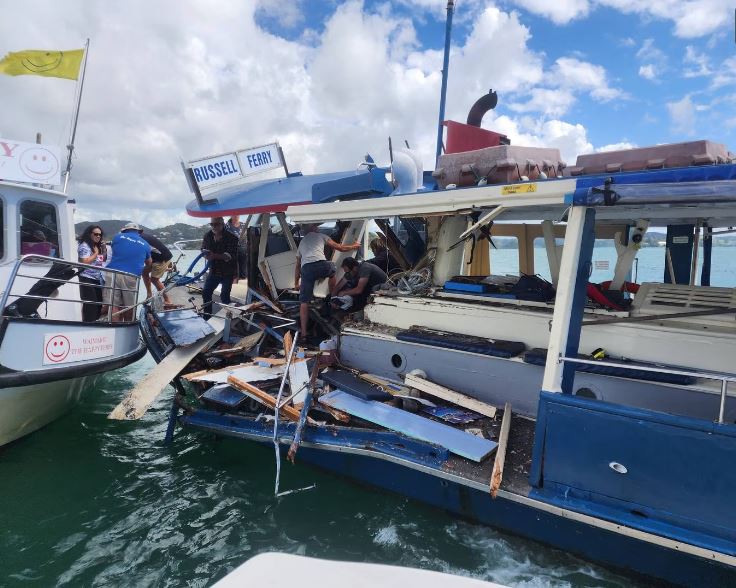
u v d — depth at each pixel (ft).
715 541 9.75
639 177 11.02
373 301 19.99
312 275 21.77
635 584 11.42
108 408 24.59
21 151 21.47
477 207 13.58
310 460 17.15
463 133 19.60
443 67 27.35
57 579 12.91
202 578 12.95
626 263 15.40
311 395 16.35
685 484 10.03
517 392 15.47
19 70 25.68
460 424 14.94
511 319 16.07
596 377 13.94
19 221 21.68
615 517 10.62
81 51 25.68
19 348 17.98
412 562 13.02
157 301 26.68
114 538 14.48
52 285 20.07
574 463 11.23
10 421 18.99
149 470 18.19
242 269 32.99
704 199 9.66
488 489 12.04
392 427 14.52
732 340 12.37
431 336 17.08
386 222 22.88
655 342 13.34
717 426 9.66
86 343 20.29
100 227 29.14
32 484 17.24
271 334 22.76
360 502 15.69
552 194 11.96
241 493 16.56
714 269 19.79
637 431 10.44
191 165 26.21
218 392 18.29
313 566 5.15
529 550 12.80
